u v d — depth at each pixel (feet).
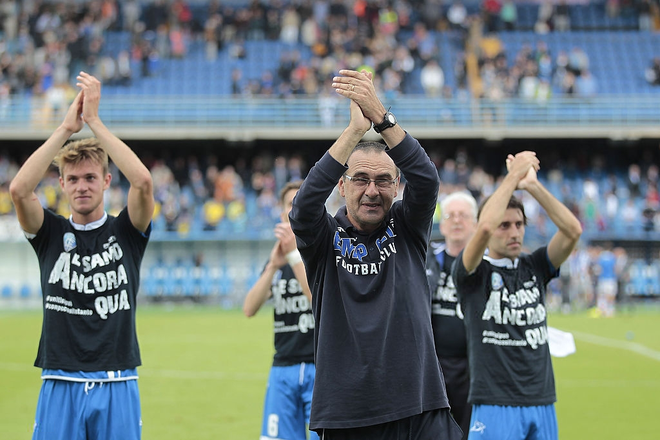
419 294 12.82
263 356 43.98
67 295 15.49
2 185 93.30
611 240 90.84
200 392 32.99
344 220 13.20
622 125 99.19
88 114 15.40
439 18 115.44
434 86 103.24
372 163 12.60
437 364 12.78
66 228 15.83
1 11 110.83
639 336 54.80
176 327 60.08
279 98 101.30
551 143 103.24
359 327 12.41
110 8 112.57
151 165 101.45
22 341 51.39
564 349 17.31
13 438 24.75
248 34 113.50
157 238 87.66
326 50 107.76
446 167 92.94
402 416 12.17
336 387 12.35
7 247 86.07
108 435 15.28
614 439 24.91
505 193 16.05
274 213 91.30
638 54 114.42
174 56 109.29
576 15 120.78
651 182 96.68
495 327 16.10
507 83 103.45
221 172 101.24
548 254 16.70
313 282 13.17
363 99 12.23
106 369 15.38
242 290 87.76
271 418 19.89
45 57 104.47
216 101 98.63
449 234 19.30
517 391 15.81
